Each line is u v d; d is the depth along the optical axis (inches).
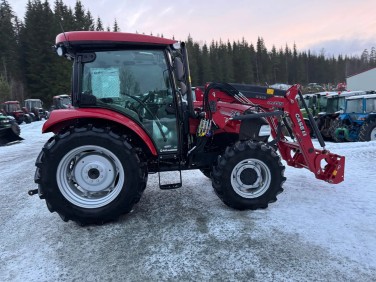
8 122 484.4
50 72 1647.4
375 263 104.0
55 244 123.4
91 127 134.7
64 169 135.7
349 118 453.4
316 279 96.6
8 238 131.7
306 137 167.3
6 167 285.7
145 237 125.8
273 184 149.3
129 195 137.5
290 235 123.7
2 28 1798.7
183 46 146.6
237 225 133.5
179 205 159.3
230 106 157.8
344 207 150.3
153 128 149.0
